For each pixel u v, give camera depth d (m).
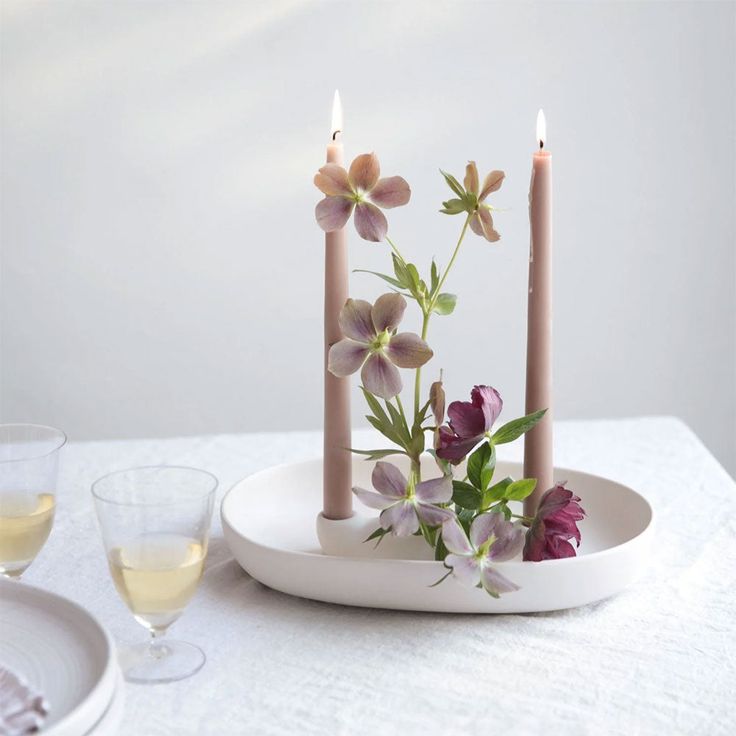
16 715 0.66
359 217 0.93
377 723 0.77
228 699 0.80
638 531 1.03
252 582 1.00
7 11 2.25
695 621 0.93
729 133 2.43
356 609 0.95
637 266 2.49
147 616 0.81
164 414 2.51
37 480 0.90
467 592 0.90
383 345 0.92
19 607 0.84
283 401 2.53
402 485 0.89
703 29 2.38
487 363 2.52
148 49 2.30
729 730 0.77
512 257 2.46
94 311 2.44
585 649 0.88
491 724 0.77
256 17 2.30
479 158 2.40
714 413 2.60
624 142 2.42
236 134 2.36
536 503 1.00
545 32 2.35
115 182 2.37
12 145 2.33
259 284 2.45
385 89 2.35
